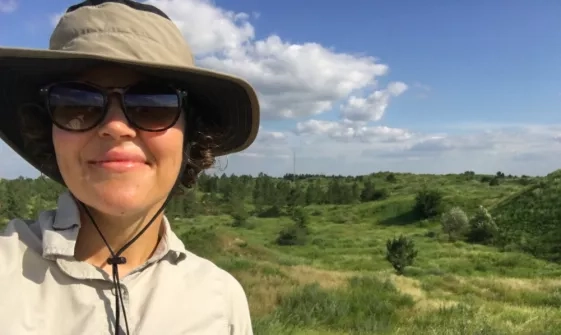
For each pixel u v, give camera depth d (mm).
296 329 3449
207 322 493
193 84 514
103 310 433
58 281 430
